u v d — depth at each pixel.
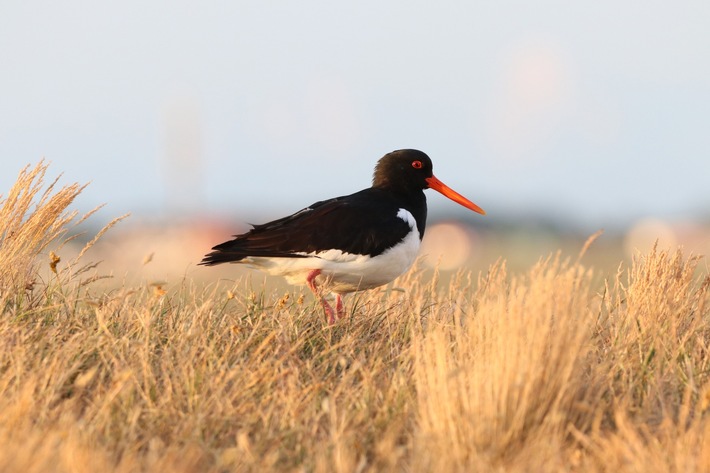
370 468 9.12
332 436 9.12
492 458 9.14
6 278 12.64
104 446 8.79
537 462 8.88
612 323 12.67
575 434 9.39
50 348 10.65
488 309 10.62
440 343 10.24
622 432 9.42
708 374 11.12
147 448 9.18
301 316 12.97
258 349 10.77
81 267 13.59
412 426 9.85
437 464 8.95
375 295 14.55
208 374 10.30
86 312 11.93
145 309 11.80
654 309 12.45
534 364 9.59
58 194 13.19
